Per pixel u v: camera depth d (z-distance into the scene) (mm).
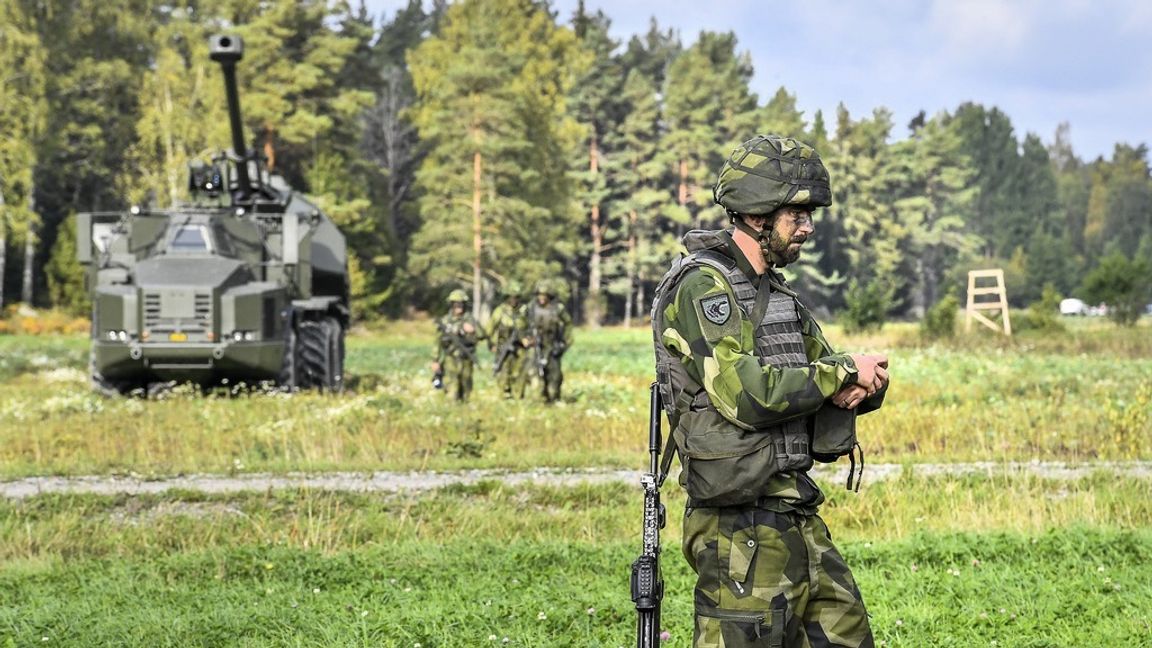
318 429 14766
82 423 15844
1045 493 10695
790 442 3760
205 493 10789
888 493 10383
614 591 7047
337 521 9625
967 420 15719
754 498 3734
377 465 12586
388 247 70875
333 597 7109
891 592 6906
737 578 3762
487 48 67875
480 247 65938
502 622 6387
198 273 19234
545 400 18594
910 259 111625
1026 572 7367
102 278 19734
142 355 18906
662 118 94312
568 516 9906
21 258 65312
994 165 136375
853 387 3766
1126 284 47625
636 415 16438
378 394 19938
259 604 6902
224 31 64875
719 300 3766
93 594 7371
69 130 62531
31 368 29859
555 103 84812
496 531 9492
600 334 68062
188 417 16391
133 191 60250
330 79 68750
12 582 7801
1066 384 22000
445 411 16672
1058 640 5926
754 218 3879
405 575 7609
